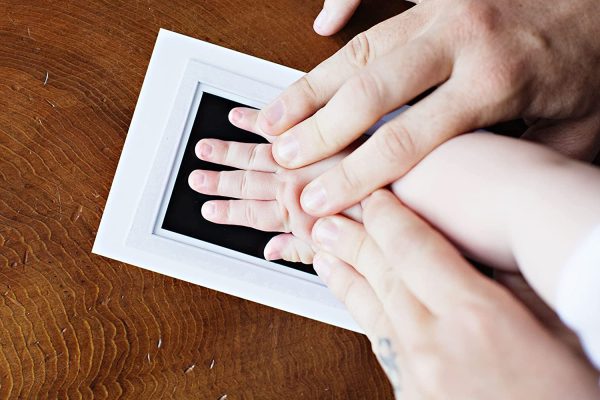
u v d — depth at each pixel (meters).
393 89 0.29
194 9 0.34
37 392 0.33
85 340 0.33
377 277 0.27
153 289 0.33
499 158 0.26
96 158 0.34
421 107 0.29
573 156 0.31
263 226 0.33
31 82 0.33
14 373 0.33
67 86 0.34
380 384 0.34
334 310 0.34
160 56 0.34
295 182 0.33
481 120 0.29
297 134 0.31
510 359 0.23
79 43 0.34
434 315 0.24
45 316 0.33
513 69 0.29
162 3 0.34
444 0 0.30
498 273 0.26
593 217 0.22
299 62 0.34
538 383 0.22
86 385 0.33
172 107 0.34
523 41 0.29
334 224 0.30
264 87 0.34
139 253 0.33
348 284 0.29
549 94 0.29
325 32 0.34
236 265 0.34
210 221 0.34
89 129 0.34
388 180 0.29
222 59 0.34
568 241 0.23
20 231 0.33
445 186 0.27
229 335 0.34
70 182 0.33
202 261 0.33
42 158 0.33
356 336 0.34
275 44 0.34
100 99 0.34
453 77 0.29
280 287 0.34
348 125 0.30
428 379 0.23
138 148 0.33
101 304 0.33
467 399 0.23
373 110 0.29
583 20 0.30
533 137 0.31
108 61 0.34
